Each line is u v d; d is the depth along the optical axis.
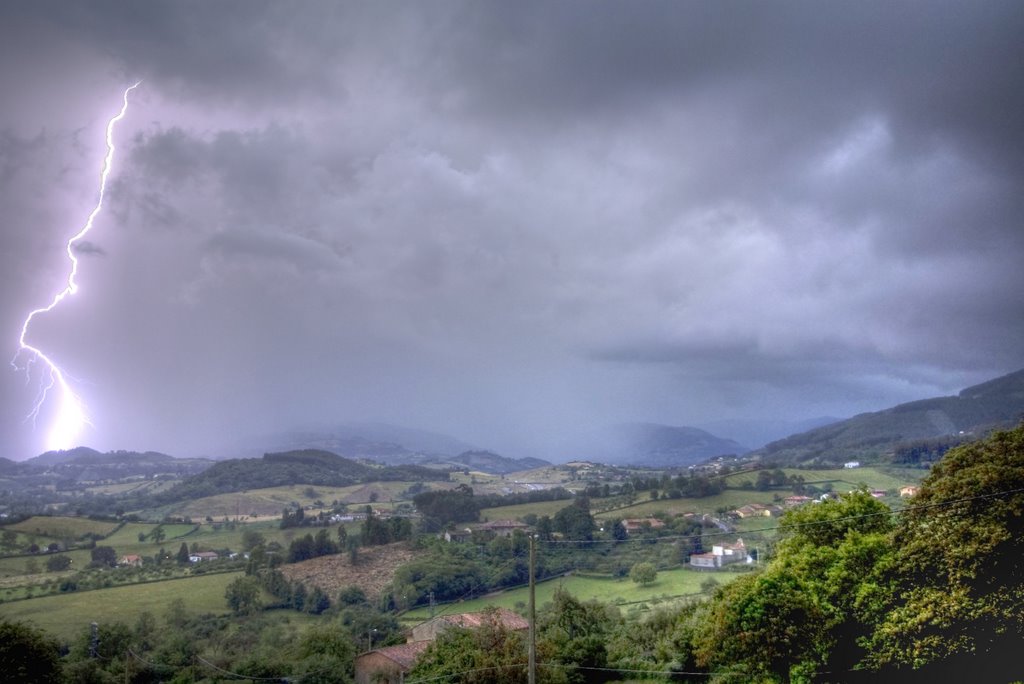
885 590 47.31
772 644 48.09
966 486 46.00
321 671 65.75
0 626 59.72
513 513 146.00
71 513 181.50
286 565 112.94
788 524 56.31
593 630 65.50
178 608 91.62
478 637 52.16
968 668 43.41
